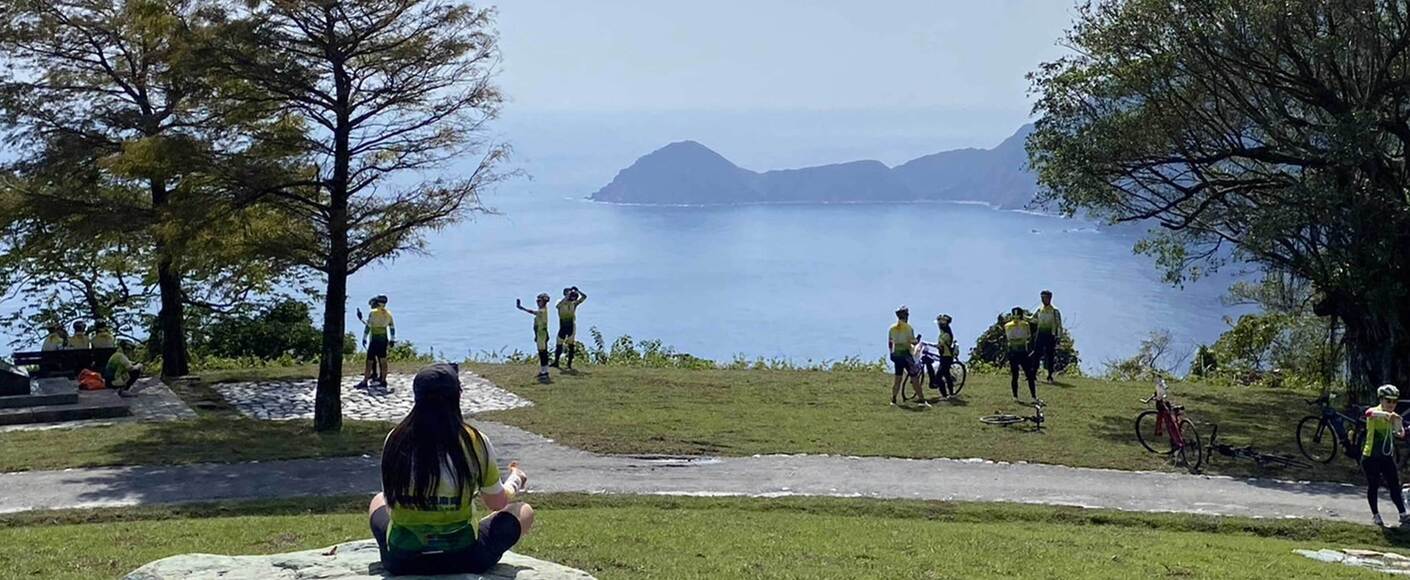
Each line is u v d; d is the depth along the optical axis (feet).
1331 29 85.20
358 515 55.57
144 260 107.65
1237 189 93.97
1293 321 124.26
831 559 43.83
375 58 80.74
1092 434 82.48
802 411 90.17
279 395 98.48
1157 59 87.92
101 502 59.31
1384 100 90.74
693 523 52.70
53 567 41.52
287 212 82.48
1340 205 85.81
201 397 97.09
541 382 102.99
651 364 124.16
